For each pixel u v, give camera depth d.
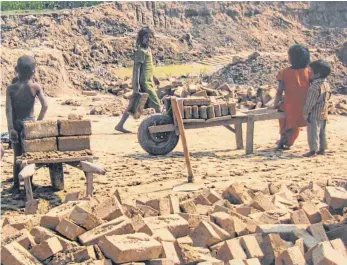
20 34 35.22
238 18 45.53
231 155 12.62
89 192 8.99
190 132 15.49
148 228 6.52
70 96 24.47
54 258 6.00
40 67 25.20
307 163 11.74
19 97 9.69
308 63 12.79
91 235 6.36
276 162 11.83
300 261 6.31
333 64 24.56
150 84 15.04
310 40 45.94
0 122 17.20
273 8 48.00
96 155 12.62
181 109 12.09
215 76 27.30
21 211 8.64
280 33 46.03
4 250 5.97
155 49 37.91
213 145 13.84
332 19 49.53
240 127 13.16
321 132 12.63
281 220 7.45
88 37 36.97
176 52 38.38
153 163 11.73
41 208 8.30
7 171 11.14
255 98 19.28
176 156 12.48
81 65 29.91
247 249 6.55
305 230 7.07
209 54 39.72
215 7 45.12
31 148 9.00
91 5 44.56
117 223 6.52
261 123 17.16
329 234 7.09
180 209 7.82
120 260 5.82
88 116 18.53
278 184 9.55
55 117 18.06
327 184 9.70
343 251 6.61
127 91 24.97
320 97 12.32
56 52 27.19
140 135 12.24
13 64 24.75
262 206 7.88
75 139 9.20
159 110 15.14
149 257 5.94
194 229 6.85
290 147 13.34
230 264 6.18
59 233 6.47
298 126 12.86
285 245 6.67
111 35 38.34
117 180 10.32
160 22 42.56
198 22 44.12
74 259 5.95
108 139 14.66
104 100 22.88
